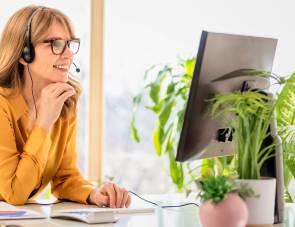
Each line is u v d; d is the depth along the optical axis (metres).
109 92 3.64
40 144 1.95
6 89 2.08
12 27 2.09
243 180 1.39
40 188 2.16
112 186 1.92
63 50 2.06
